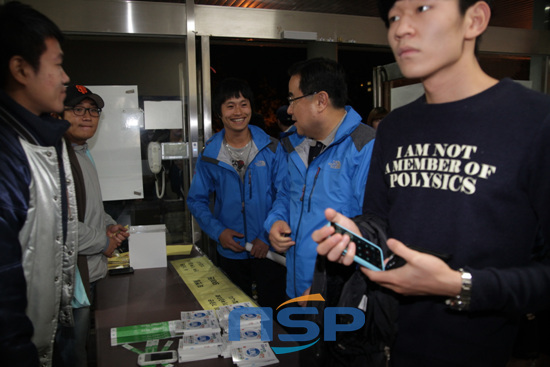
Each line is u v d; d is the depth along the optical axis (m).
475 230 0.72
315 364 0.98
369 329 0.85
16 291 0.89
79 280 1.48
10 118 0.99
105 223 1.88
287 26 2.68
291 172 1.67
